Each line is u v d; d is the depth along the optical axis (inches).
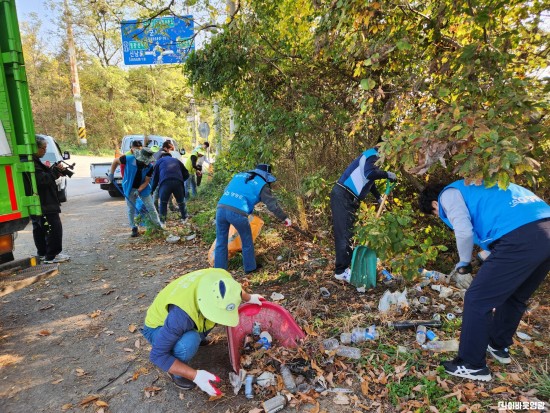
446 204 103.5
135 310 159.3
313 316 138.9
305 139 214.8
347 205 159.2
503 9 140.5
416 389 98.6
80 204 447.2
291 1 193.6
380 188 202.4
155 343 95.3
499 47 140.9
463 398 95.3
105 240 272.8
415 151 113.4
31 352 129.5
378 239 138.5
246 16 210.8
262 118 213.6
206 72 219.5
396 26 146.6
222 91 234.2
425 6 160.1
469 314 97.6
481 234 99.9
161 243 257.1
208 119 842.2
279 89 224.4
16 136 133.5
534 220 91.9
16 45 127.9
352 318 132.7
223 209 170.1
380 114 170.6
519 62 151.5
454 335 121.4
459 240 99.5
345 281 164.7
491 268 93.9
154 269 207.9
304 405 97.9
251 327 123.3
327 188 195.8
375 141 197.2
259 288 168.7
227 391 104.8
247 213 171.3
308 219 243.1
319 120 204.4
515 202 95.4
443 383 99.5
